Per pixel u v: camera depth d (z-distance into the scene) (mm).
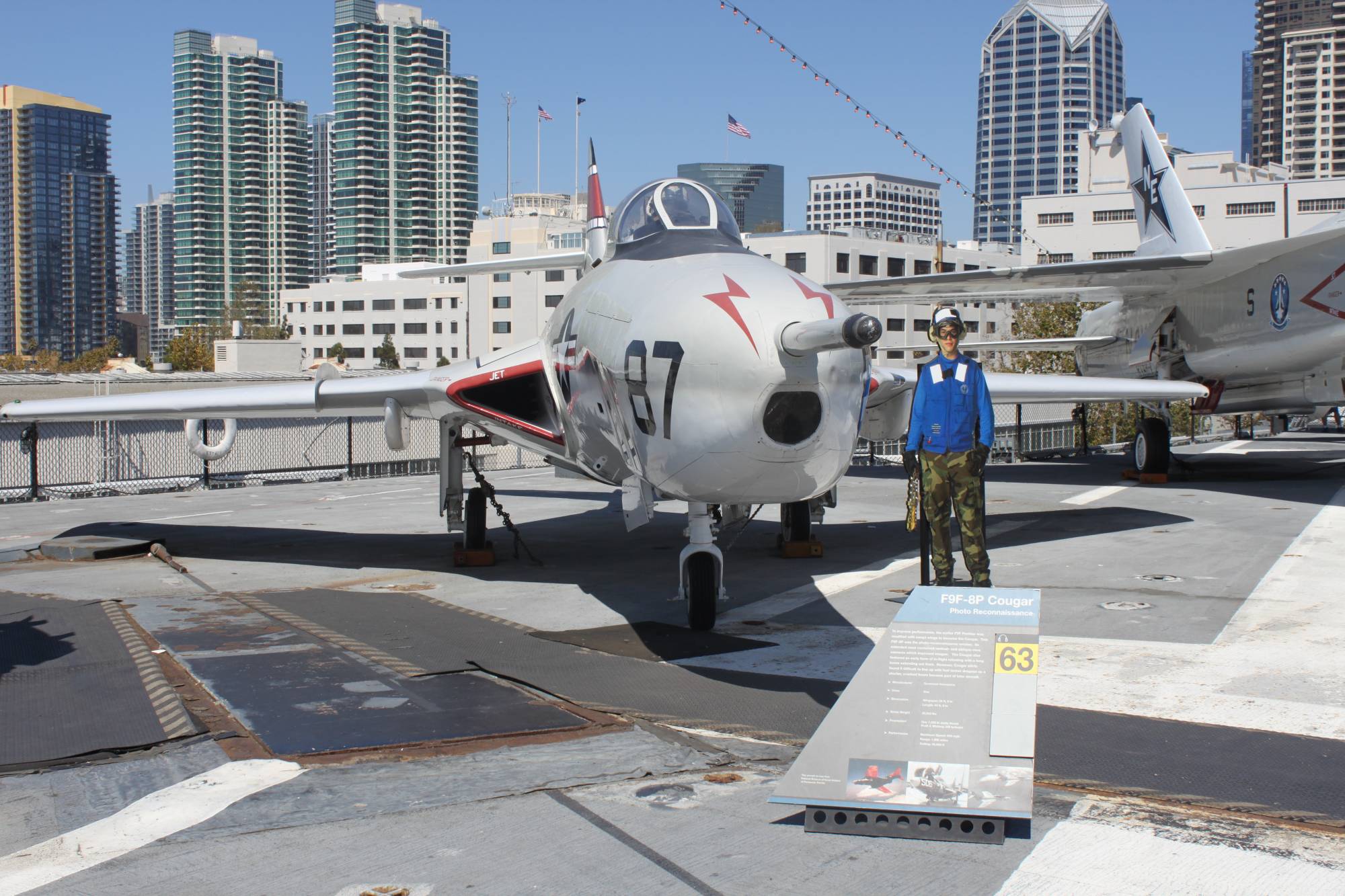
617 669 7594
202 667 7688
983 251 107500
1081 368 27625
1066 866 4379
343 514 18328
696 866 4398
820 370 6605
